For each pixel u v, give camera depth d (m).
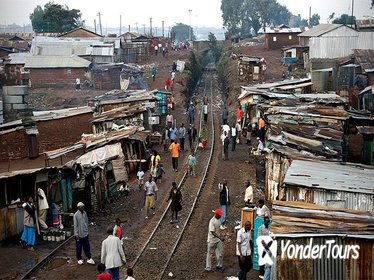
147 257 18.17
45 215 20.34
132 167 30.09
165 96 48.66
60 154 23.75
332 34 66.62
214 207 24.58
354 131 30.23
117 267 14.88
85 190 22.73
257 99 41.38
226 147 34.09
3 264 17.34
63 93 64.25
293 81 49.72
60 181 21.55
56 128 30.91
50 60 68.81
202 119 50.03
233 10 141.50
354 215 15.07
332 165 22.09
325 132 26.50
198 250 19.00
